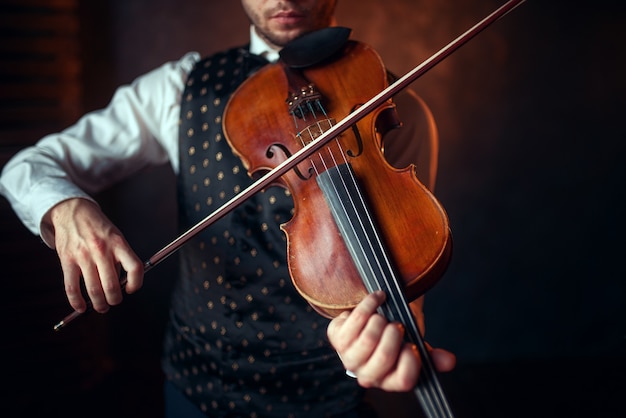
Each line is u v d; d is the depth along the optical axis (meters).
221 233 1.28
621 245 3.14
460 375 3.00
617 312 3.16
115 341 2.98
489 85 3.10
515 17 3.06
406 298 0.92
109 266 1.05
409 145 1.38
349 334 0.80
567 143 3.12
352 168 1.03
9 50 2.61
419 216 0.97
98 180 1.50
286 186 1.11
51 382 2.72
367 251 0.93
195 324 1.34
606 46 3.06
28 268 2.64
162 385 2.83
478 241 3.17
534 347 3.20
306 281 0.96
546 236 3.17
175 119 1.45
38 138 2.68
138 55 2.92
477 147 3.13
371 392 2.75
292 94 1.16
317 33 1.24
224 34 2.98
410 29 3.06
